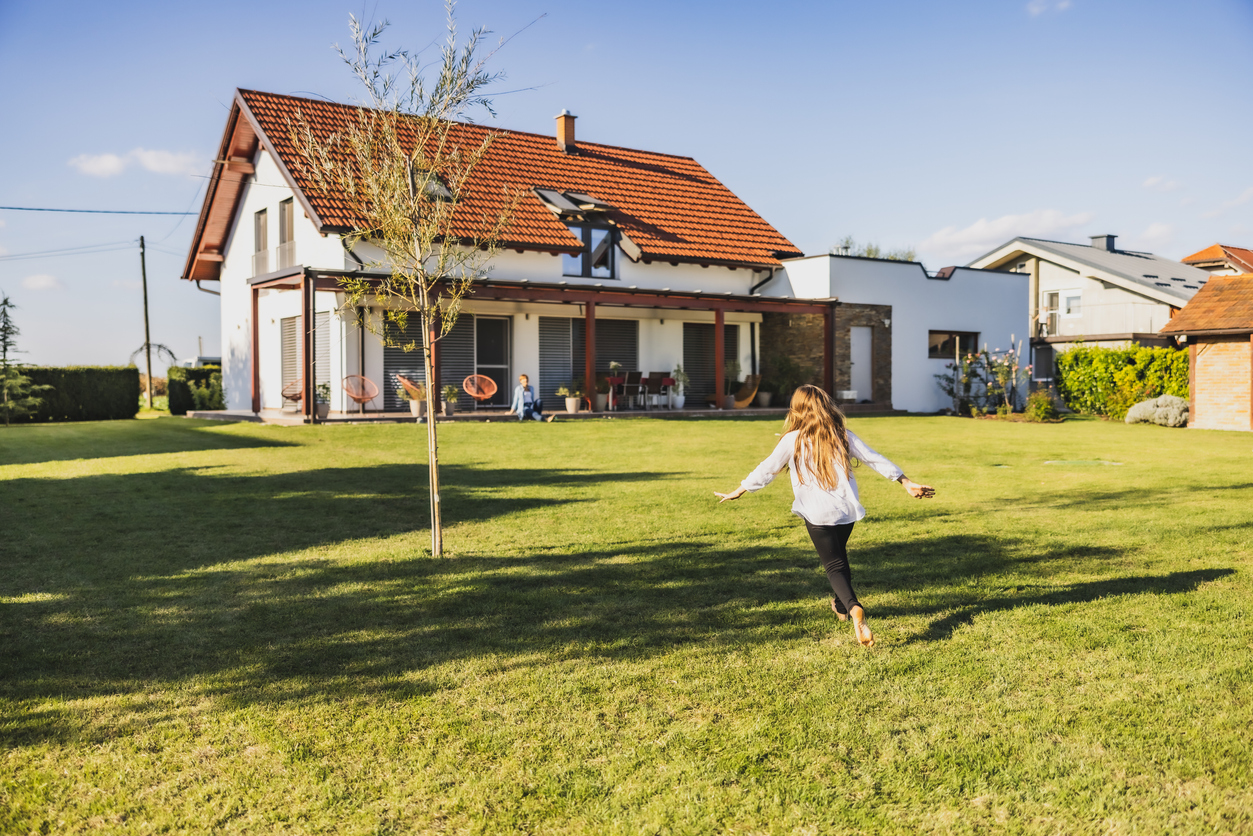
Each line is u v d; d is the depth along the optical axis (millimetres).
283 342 21891
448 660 4156
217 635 4512
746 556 6293
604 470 11297
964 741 3258
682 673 3982
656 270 24094
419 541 6863
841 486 4363
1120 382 24125
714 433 16328
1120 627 4574
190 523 7586
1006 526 7398
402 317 6641
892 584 5496
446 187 6773
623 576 5723
